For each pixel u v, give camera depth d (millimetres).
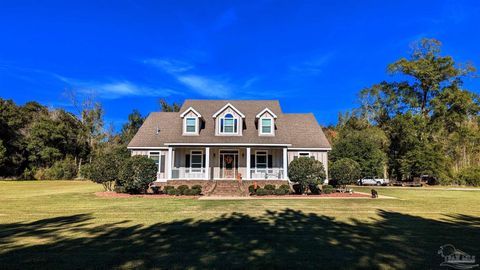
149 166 21391
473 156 42594
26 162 48406
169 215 11945
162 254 6621
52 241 7777
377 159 37344
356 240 7984
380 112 47219
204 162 27406
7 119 46031
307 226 9875
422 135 41812
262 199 18281
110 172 21984
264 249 7059
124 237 8219
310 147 27047
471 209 14180
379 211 13312
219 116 27172
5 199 17922
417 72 42219
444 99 41250
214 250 6949
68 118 52906
